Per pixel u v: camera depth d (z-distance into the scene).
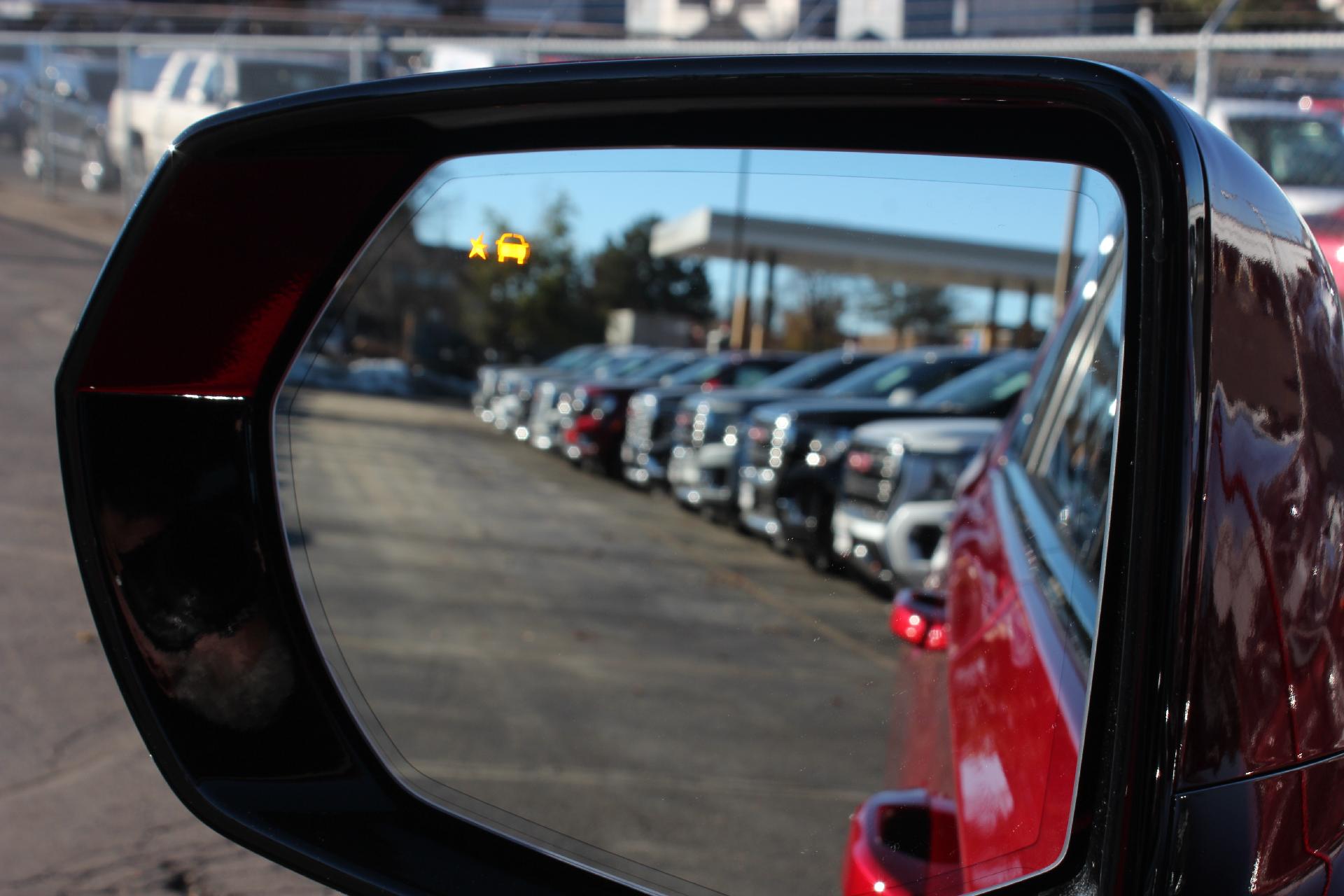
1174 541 0.68
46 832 3.03
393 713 3.98
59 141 20.25
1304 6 10.69
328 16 14.30
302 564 1.04
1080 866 0.70
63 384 0.94
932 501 5.70
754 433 7.63
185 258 0.98
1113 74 0.80
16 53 21.69
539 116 1.01
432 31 13.56
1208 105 6.95
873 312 14.48
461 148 1.03
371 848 0.96
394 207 1.04
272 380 1.02
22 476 7.41
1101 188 0.83
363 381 17.20
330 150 1.01
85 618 4.75
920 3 15.28
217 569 0.99
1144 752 0.66
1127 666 0.68
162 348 0.97
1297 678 0.74
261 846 0.94
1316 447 0.79
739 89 0.95
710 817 2.93
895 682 1.73
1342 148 6.79
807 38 12.03
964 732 1.34
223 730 0.97
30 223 18.27
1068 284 2.52
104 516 0.95
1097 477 1.25
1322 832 0.75
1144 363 0.71
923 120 0.90
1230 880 0.68
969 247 1.97
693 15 20.75
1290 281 0.81
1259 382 0.75
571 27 13.33
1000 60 0.84
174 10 19.03
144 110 16.75
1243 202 0.79
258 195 0.99
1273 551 0.74
